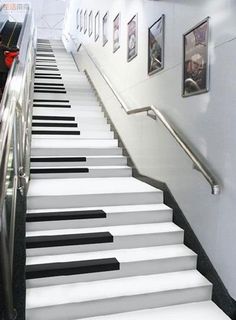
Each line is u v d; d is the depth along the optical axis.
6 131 2.14
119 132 4.86
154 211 3.23
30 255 2.65
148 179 3.87
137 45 4.32
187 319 2.32
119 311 2.38
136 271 2.65
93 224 3.04
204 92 2.69
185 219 3.04
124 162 4.48
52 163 4.07
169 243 3.01
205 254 2.70
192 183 2.92
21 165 2.92
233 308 2.34
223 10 2.43
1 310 2.12
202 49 2.71
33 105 5.43
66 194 3.22
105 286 2.49
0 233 1.93
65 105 5.67
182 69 3.07
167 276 2.67
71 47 10.41
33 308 2.20
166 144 3.43
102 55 6.31
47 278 2.45
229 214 2.39
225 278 2.43
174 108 3.28
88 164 4.25
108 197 3.33
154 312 2.40
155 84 3.75
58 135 4.74
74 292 2.39
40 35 15.73
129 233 2.92
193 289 2.53
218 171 2.52
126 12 4.80
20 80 3.19
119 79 5.14
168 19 3.38
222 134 2.46
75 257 2.67
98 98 6.10
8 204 2.38
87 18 8.10
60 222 2.95
